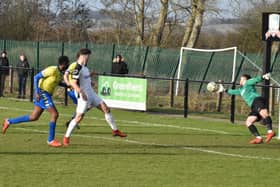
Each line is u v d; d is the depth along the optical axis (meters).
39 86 25.61
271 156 24.69
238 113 43.38
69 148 25.27
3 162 21.78
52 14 94.88
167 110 44.03
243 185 19.03
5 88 53.72
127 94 42.31
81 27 92.56
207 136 30.59
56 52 61.59
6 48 65.31
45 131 30.33
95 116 38.06
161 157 23.72
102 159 22.88
